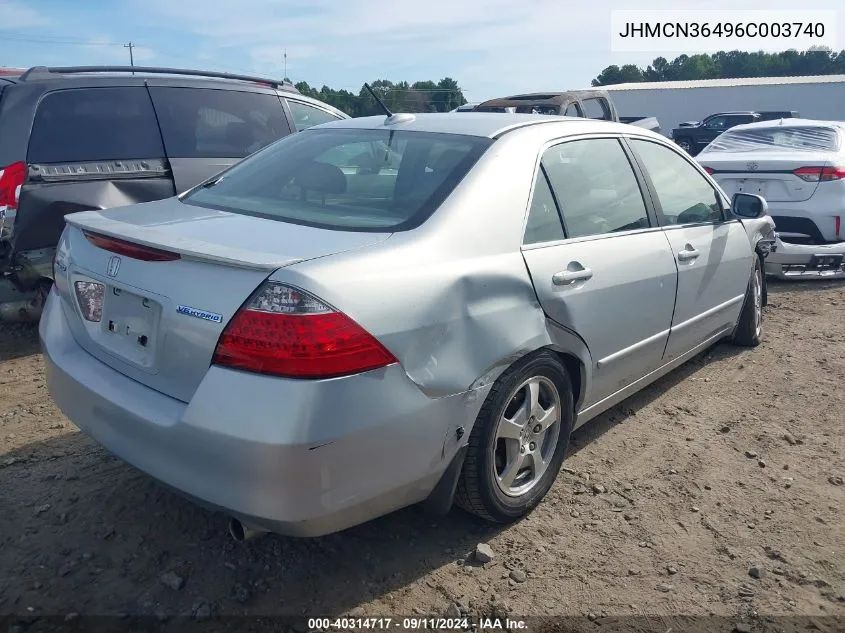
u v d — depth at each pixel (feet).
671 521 10.51
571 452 12.47
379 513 8.29
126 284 8.61
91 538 9.60
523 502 10.21
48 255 16.49
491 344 8.97
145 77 18.62
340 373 7.40
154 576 8.93
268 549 9.51
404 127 11.40
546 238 10.32
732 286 15.52
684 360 14.71
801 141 26.78
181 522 10.00
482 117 11.74
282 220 9.41
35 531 9.70
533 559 9.55
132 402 8.30
